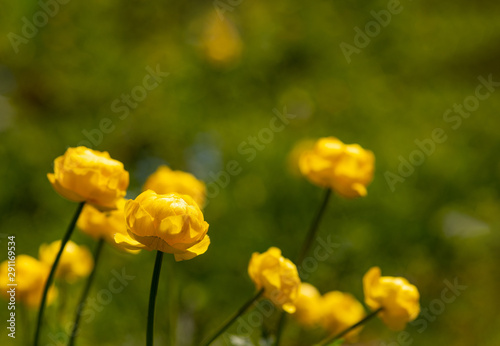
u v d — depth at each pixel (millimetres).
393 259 1422
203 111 1630
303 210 1396
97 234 797
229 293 1203
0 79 1528
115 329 1075
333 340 799
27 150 1396
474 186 1666
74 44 1567
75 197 740
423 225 1483
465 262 1546
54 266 744
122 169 747
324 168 849
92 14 1591
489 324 1452
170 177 896
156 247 703
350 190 850
